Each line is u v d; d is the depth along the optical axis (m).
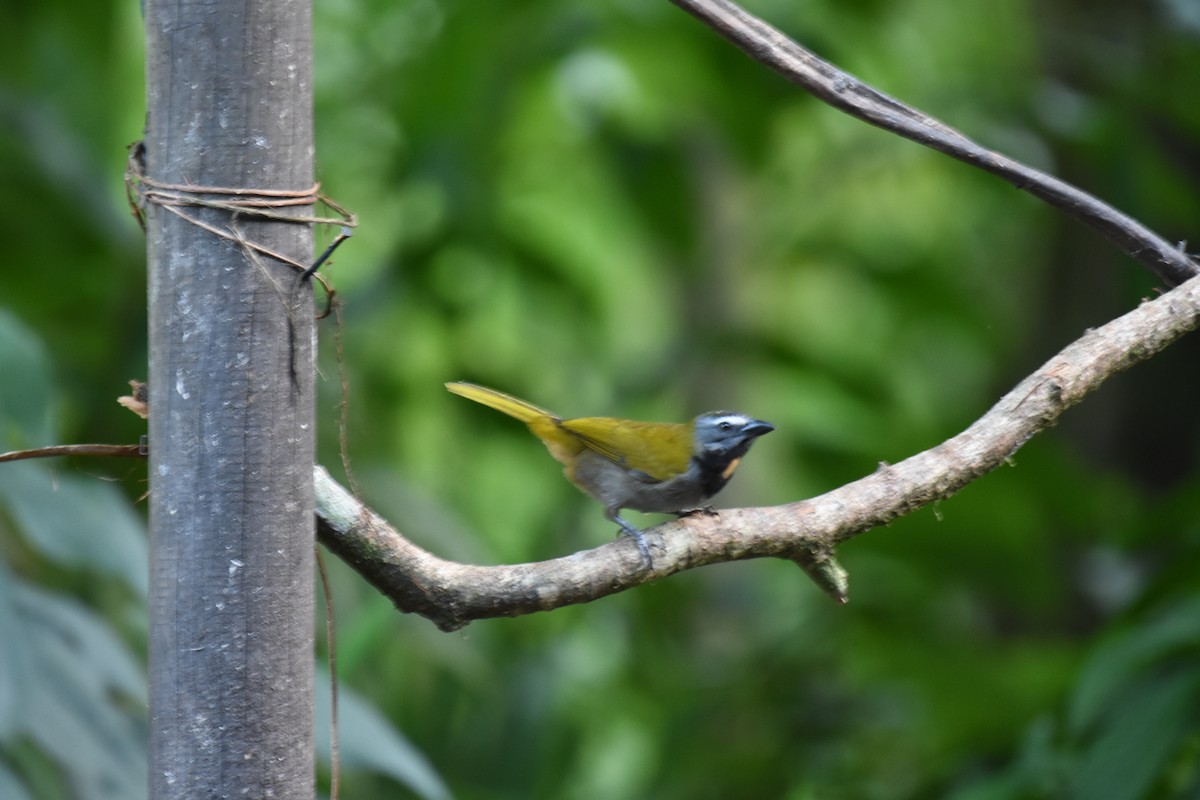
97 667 6.91
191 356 4.04
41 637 6.81
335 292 4.41
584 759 13.19
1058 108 12.94
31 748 6.78
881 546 11.80
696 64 12.35
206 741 4.05
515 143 13.85
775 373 14.17
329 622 4.52
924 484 5.23
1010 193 13.64
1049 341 13.38
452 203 12.23
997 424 5.32
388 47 13.38
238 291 4.02
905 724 11.61
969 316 14.65
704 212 14.59
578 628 13.30
